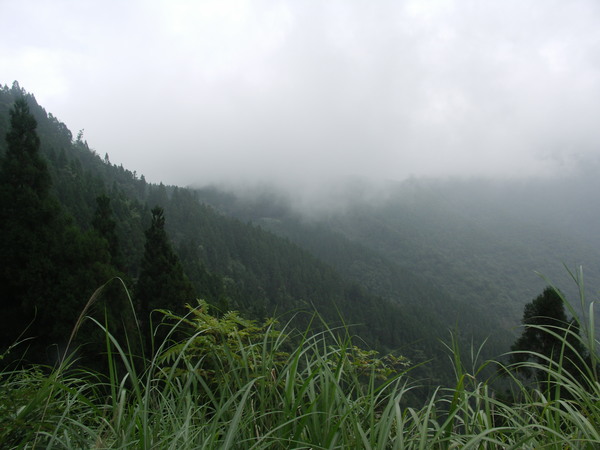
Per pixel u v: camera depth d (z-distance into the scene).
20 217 10.43
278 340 1.82
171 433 1.53
